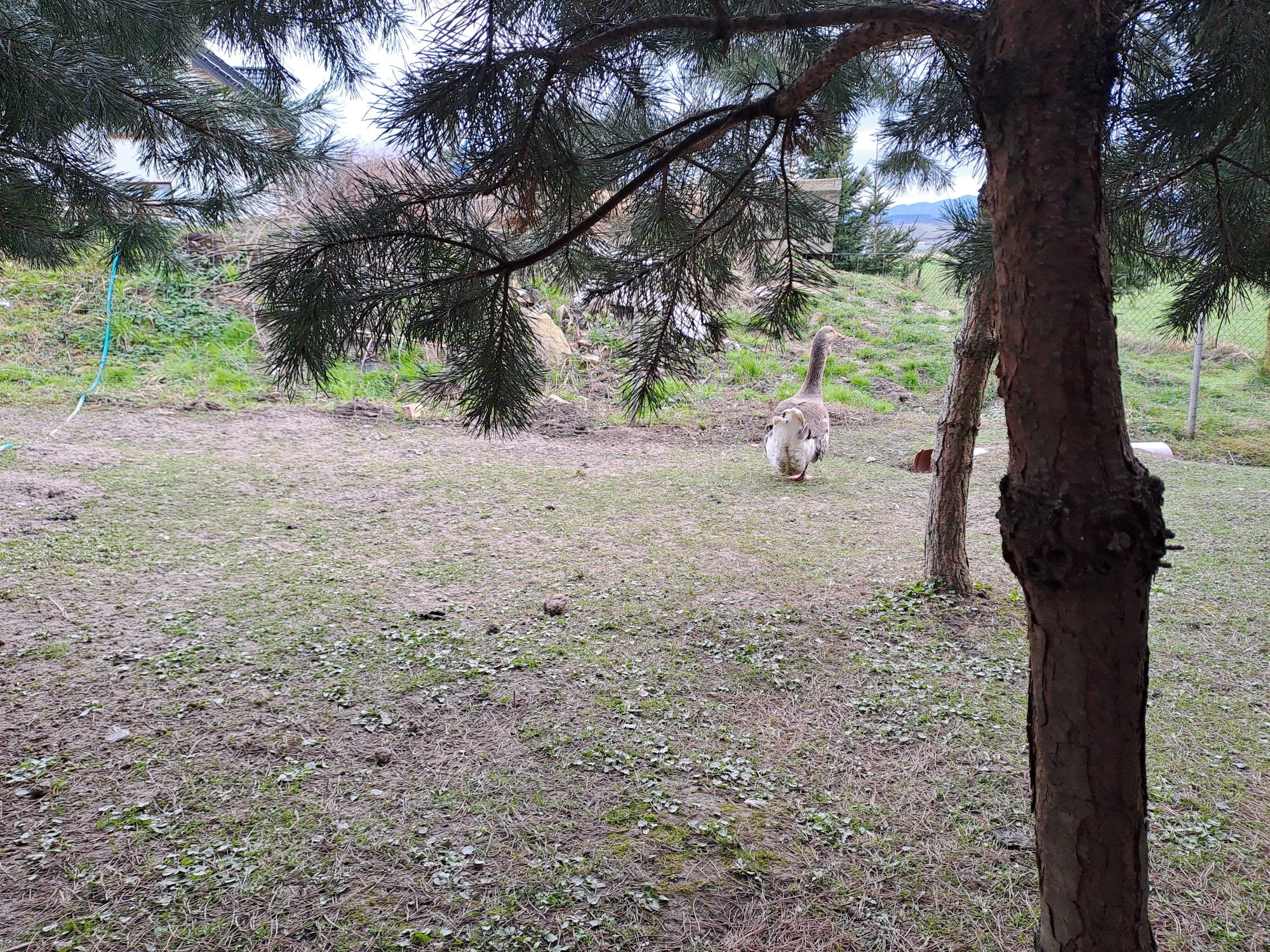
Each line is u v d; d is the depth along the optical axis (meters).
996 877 2.41
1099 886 1.42
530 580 4.93
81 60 2.76
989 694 3.54
